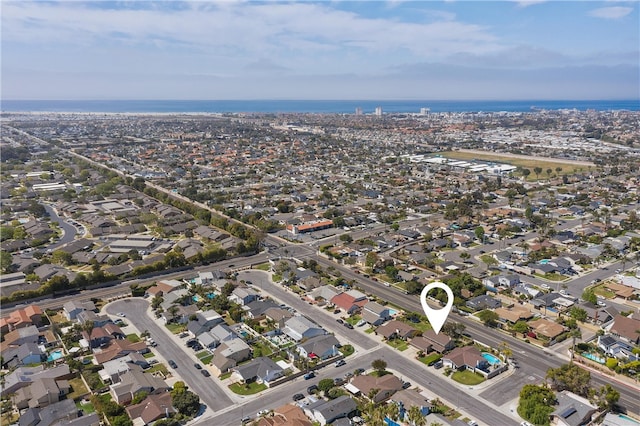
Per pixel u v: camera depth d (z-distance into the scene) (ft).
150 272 581.94
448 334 420.77
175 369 379.14
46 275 554.87
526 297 505.25
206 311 470.39
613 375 365.81
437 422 301.63
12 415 325.83
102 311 484.33
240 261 632.79
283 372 368.89
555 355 397.39
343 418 310.65
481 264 609.42
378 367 367.86
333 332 438.40
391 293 529.45
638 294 511.40
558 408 317.63
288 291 534.37
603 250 637.71
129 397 338.54
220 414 323.57
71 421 303.89
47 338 424.46
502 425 309.22
